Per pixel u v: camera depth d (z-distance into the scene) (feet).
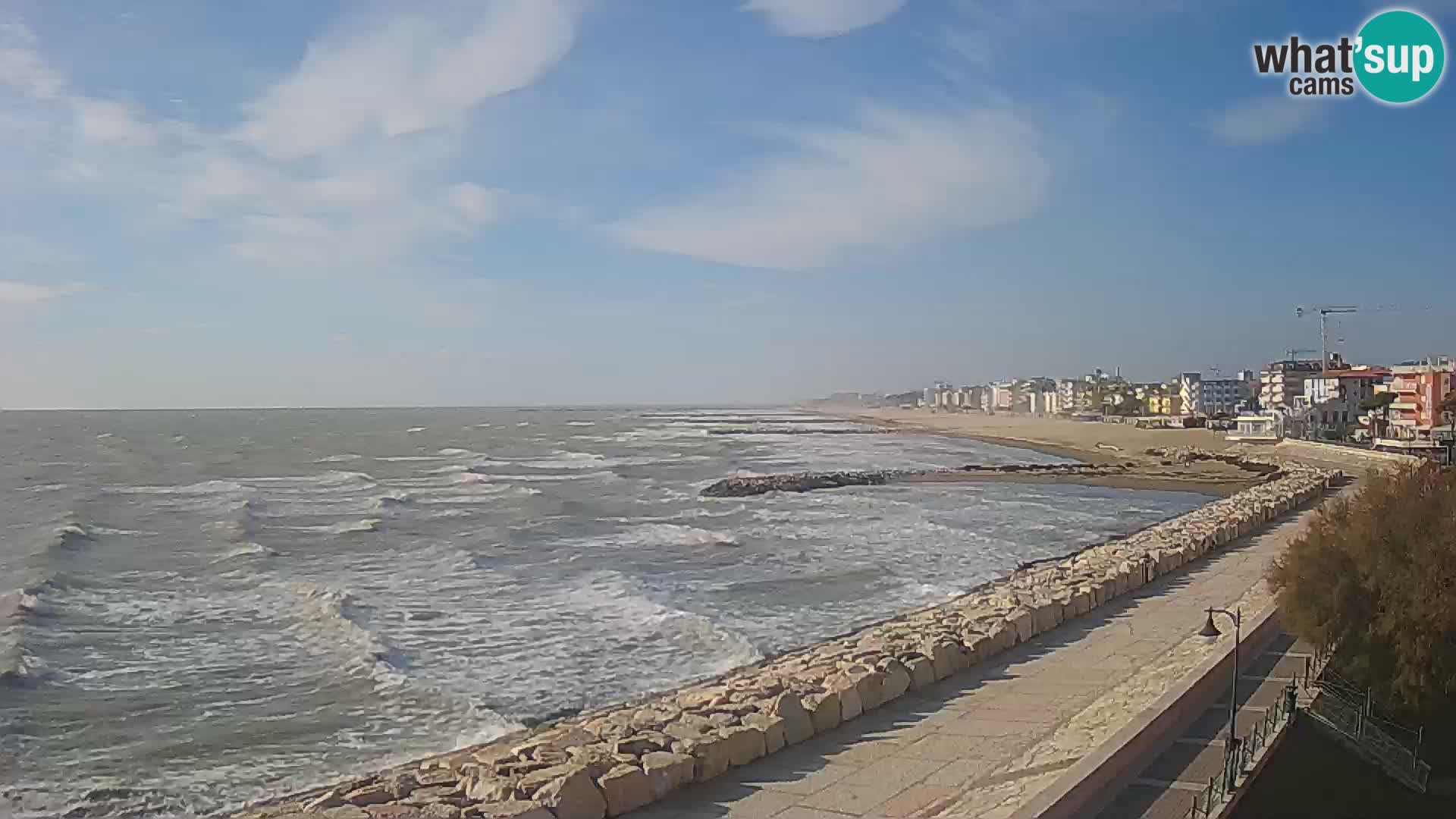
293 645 76.07
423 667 70.44
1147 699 51.80
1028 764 43.78
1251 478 235.61
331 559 117.39
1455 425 243.19
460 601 91.91
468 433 522.47
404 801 39.42
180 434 515.50
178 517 159.53
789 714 48.11
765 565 112.88
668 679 67.51
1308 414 384.47
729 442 425.28
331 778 51.03
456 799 39.83
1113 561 96.07
